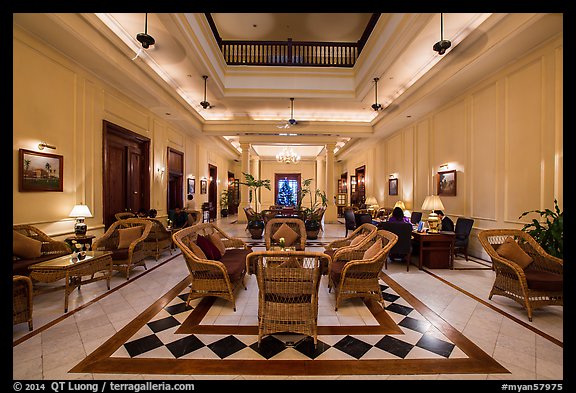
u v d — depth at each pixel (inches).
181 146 355.9
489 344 92.1
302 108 323.0
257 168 650.2
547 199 154.0
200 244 136.9
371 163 458.9
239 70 276.8
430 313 116.6
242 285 149.7
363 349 89.4
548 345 91.1
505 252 127.7
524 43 153.3
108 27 161.5
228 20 286.0
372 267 120.0
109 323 106.2
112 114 212.5
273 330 92.1
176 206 354.0
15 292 95.1
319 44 278.7
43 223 153.1
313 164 704.4
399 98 263.7
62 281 153.2
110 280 158.4
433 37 175.2
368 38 229.1
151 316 112.7
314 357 85.0
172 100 260.5
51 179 157.2
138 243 174.6
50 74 155.3
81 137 180.1
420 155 294.5
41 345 90.0
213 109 330.0
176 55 200.8
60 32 141.5
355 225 292.8
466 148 222.2
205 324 106.2
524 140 168.6
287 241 179.8
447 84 209.8
